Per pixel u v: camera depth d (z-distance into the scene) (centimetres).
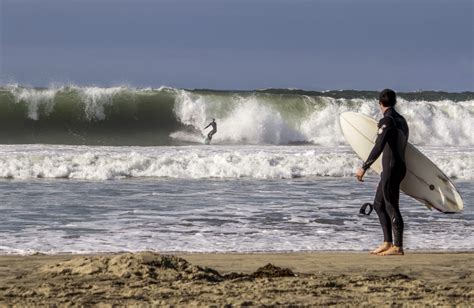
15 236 3712
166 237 3747
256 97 11700
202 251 3391
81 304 1939
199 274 2355
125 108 11406
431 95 13638
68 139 10944
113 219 4278
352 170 7262
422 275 2578
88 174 6662
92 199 5153
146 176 6819
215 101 11588
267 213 4588
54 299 2000
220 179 6706
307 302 1984
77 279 2289
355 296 2077
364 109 11800
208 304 1931
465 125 11956
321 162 7431
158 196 5375
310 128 11600
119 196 5341
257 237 3788
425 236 3903
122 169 6788
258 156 7469
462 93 13662
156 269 2398
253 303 1955
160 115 11462
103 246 3488
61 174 6644
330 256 3162
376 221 4353
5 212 4506
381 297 2064
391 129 3147
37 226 4019
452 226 4231
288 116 11600
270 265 2505
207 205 4922
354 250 3481
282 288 2169
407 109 11975
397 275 2447
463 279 2486
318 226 4156
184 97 11556
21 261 2872
